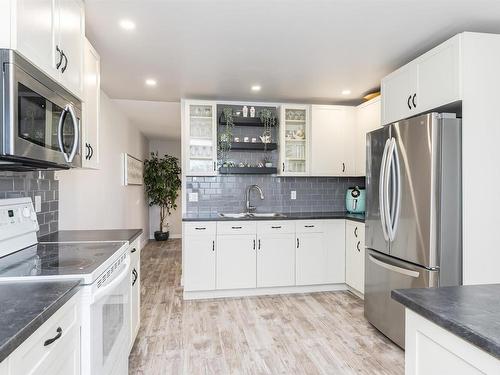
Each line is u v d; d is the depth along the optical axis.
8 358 0.75
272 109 4.15
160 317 2.96
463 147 2.08
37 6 1.38
